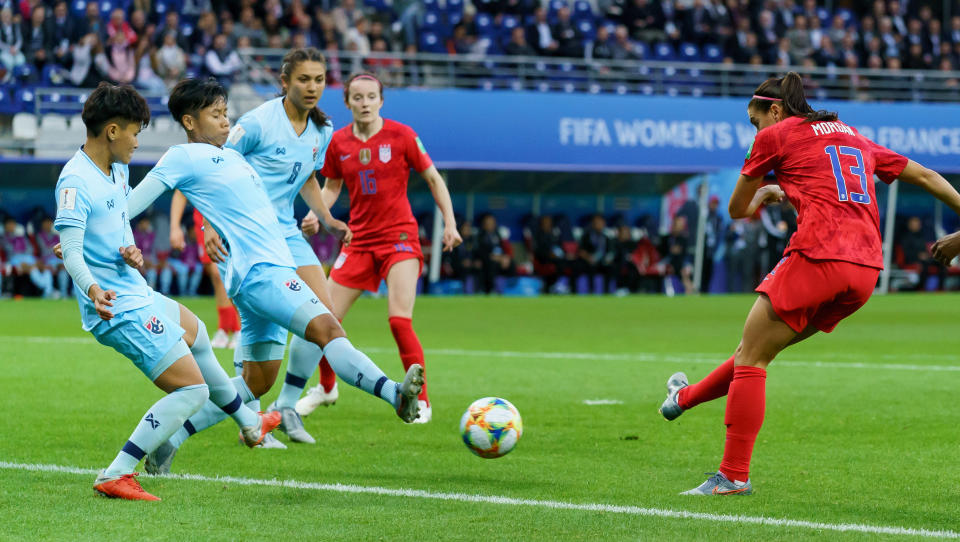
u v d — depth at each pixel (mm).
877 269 9367
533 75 49500
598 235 49594
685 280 50094
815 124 9625
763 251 50469
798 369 20016
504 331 28688
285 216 12398
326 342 9711
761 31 52969
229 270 10148
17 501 8977
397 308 14258
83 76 44250
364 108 14062
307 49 12008
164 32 44906
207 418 10055
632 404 15344
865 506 9055
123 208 9172
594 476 10312
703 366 20328
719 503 9125
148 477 10039
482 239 48188
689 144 48312
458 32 50031
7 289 42469
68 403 14961
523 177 49906
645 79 50406
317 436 12680
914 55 55000
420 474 10391
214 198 10164
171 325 9141
